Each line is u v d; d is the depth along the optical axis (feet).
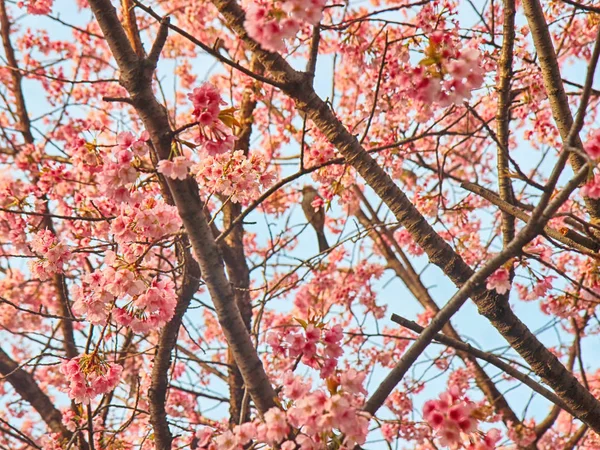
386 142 24.18
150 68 13.62
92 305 14.75
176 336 18.90
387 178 15.87
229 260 25.68
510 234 17.58
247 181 16.52
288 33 11.36
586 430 27.32
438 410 11.51
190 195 13.55
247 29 11.38
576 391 15.99
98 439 21.25
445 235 29.94
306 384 11.76
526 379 16.17
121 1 19.60
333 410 11.18
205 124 13.29
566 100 16.74
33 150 30.83
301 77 15.28
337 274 32.91
